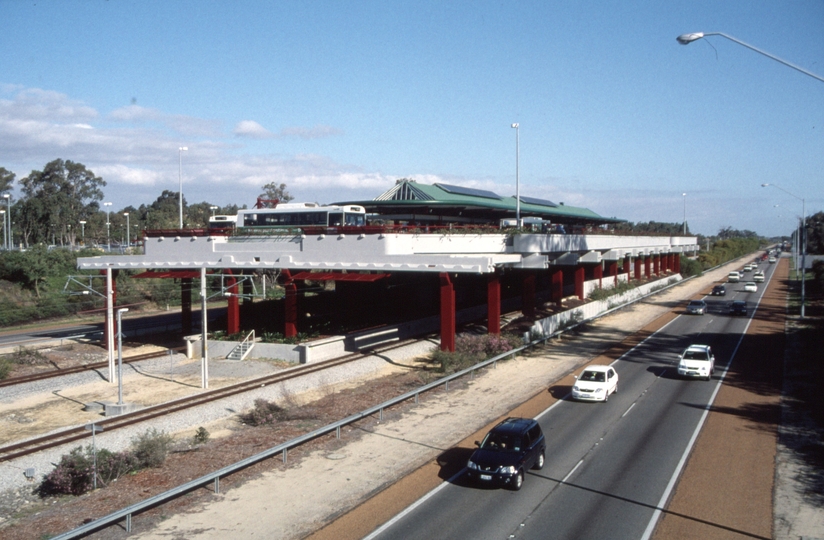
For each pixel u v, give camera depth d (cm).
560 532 1480
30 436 2489
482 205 6209
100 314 6562
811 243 14950
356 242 3806
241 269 4566
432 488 1788
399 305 6153
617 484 1788
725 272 11988
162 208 14025
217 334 4303
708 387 3033
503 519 1558
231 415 2758
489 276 4141
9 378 3412
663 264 10519
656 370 3450
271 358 3931
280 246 4103
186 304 4909
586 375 2856
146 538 1502
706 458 2009
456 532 1491
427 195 5900
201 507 1681
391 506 1664
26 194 11862
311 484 1838
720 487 1762
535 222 5584
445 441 2228
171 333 5062
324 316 5375
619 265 8881
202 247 4388
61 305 6456
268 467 1984
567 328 4694
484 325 5284
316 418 2545
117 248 10331
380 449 2150
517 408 2669
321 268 3925
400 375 3516
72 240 10812
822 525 1520
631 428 2347
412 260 3612
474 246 4231
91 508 1702
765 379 3206
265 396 3027
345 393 3069
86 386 3359
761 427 2358
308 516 1617
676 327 5112
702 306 5859
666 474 1866
